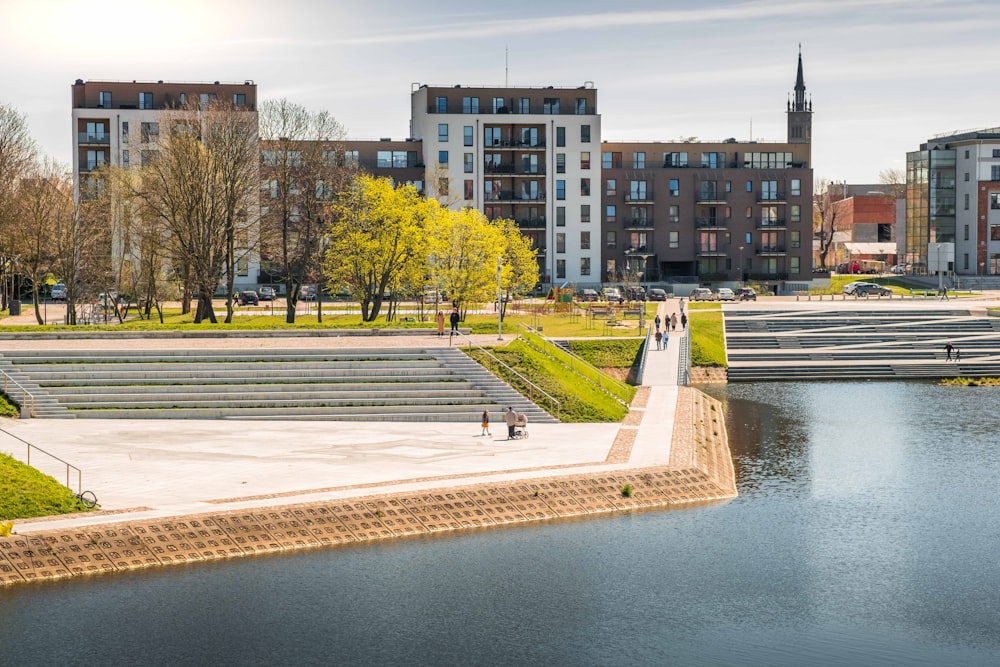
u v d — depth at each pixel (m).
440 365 68.00
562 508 46.88
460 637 35.09
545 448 55.38
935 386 92.81
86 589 37.44
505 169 163.38
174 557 39.69
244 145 98.88
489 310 123.44
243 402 62.47
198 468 49.00
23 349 68.50
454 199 148.38
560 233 165.88
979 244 181.00
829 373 98.81
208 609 36.41
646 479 50.09
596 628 36.00
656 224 175.00
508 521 45.38
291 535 41.78
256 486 45.88
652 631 35.94
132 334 74.12
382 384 64.88
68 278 97.06
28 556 38.19
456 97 163.25
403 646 34.41
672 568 41.12
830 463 58.59
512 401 64.44
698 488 50.88
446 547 42.47
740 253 177.38
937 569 41.56
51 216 104.69
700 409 72.62
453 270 105.69
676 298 157.50
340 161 115.88
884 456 60.44
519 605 37.53
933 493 51.97
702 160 177.88
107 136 150.50
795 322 118.88
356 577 39.25
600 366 91.81
